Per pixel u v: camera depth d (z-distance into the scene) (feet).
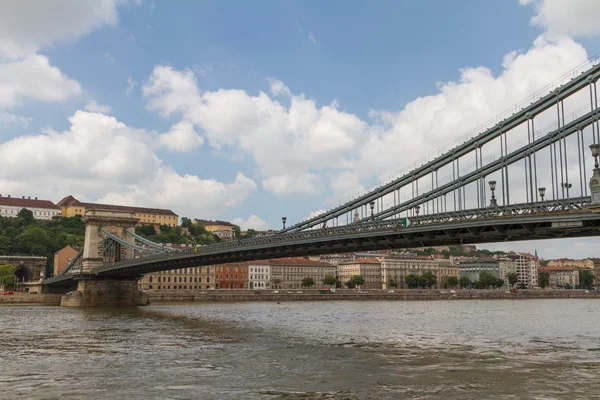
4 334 185.88
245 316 281.95
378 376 106.42
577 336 178.60
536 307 396.57
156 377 106.63
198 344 157.89
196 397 90.27
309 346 152.56
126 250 420.77
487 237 147.64
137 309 351.25
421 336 178.50
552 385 97.91
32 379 105.29
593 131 125.49
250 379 104.12
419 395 90.63
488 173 150.30
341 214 203.00
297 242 200.44
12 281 550.77
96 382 102.12
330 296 574.15
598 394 90.99
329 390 94.58
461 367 116.16
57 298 458.91
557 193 130.11
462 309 363.56
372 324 228.63
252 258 248.32
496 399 87.76
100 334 185.88
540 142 136.98
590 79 129.39
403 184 179.42
